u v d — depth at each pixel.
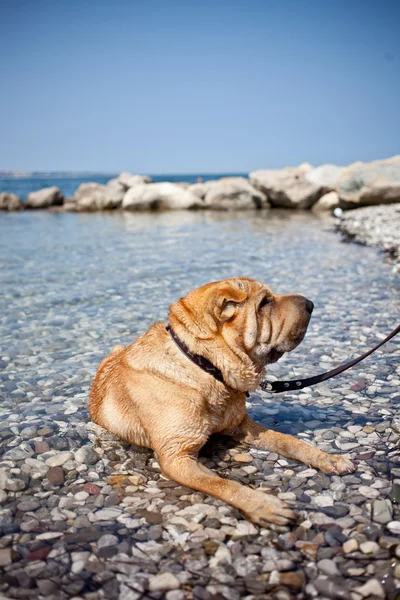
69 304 2.59
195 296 1.22
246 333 1.16
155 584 0.84
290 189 8.29
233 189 8.51
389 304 2.40
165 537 0.95
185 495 1.09
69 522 1.01
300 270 3.29
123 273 3.35
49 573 0.87
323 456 1.16
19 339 2.09
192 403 1.15
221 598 0.81
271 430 1.27
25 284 3.05
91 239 5.17
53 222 7.31
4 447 1.29
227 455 1.24
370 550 0.89
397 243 3.91
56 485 1.13
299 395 1.55
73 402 1.55
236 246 4.45
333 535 0.93
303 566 0.87
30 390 1.64
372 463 1.17
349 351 1.86
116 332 2.15
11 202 10.20
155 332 1.27
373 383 1.59
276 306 1.20
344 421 1.37
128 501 1.07
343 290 2.72
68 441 1.32
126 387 1.25
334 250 4.04
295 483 1.11
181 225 6.39
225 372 1.16
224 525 0.98
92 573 0.87
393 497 1.04
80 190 10.79
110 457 1.25
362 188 6.93
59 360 1.87
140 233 5.62
